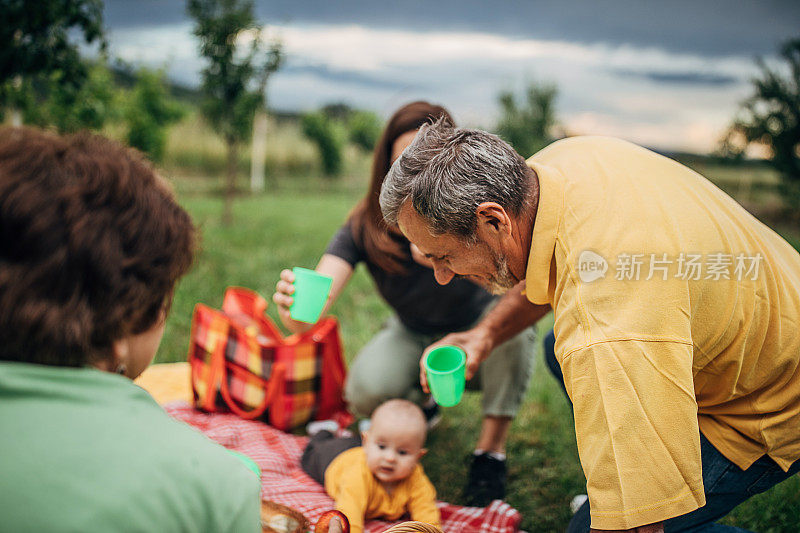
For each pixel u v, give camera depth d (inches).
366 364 116.1
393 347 115.7
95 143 40.2
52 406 35.5
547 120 544.4
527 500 109.8
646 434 52.1
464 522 94.5
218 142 689.0
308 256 277.7
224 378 116.1
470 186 57.6
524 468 118.9
